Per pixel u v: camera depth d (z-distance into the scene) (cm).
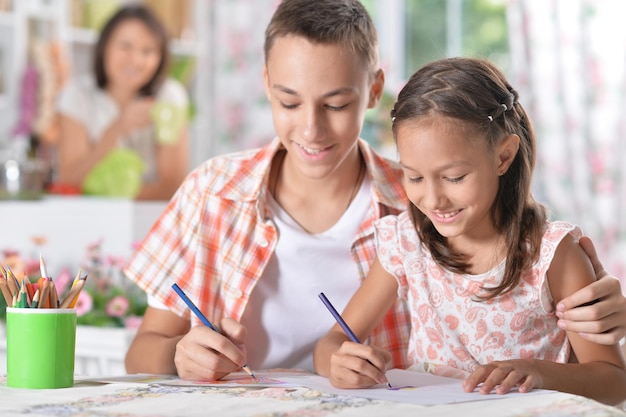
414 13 471
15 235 363
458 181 145
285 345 178
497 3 451
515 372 134
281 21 163
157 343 171
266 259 178
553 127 425
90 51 448
